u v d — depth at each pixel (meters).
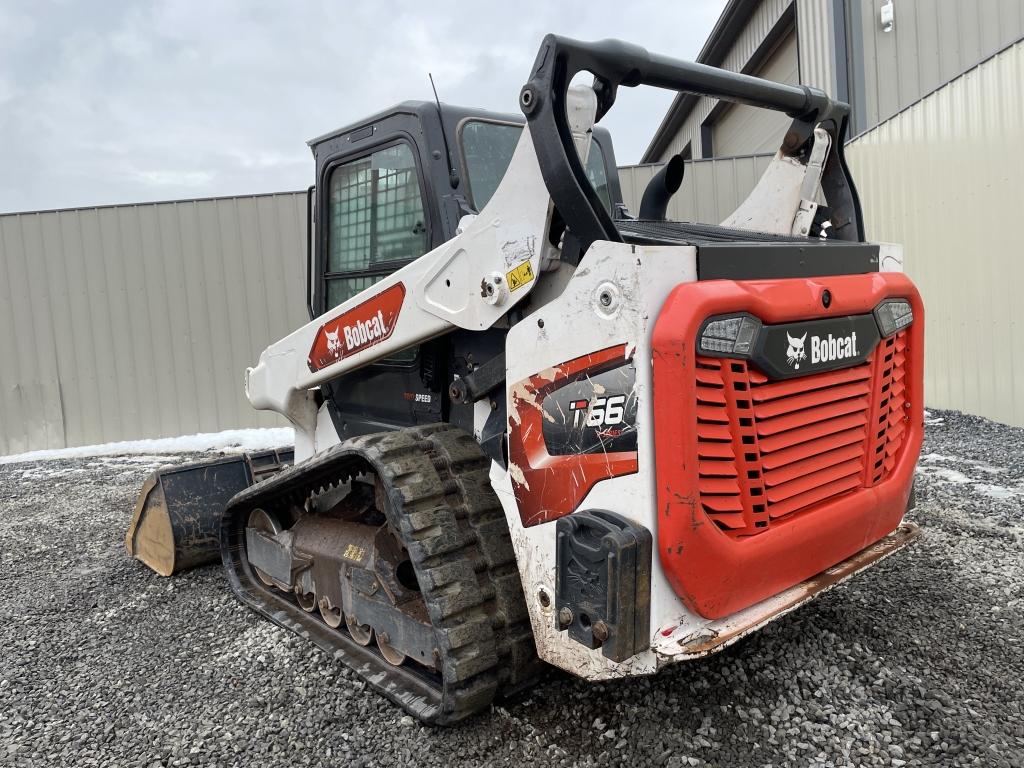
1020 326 6.21
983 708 2.43
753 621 2.17
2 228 9.33
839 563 2.57
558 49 2.07
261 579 3.82
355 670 2.86
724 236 2.66
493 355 2.68
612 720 2.46
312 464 3.02
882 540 2.76
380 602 2.83
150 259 9.34
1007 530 4.05
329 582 3.15
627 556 1.95
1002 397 6.51
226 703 2.80
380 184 3.12
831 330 2.30
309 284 3.65
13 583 4.34
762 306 2.07
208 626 3.52
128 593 4.03
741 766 2.19
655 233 2.64
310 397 3.72
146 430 9.52
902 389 2.72
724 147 15.70
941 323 7.33
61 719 2.76
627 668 2.08
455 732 2.47
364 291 2.99
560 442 2.22
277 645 3.25
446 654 2.34
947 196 7.11
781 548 2.20
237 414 9.47
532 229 2.27
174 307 9.38
